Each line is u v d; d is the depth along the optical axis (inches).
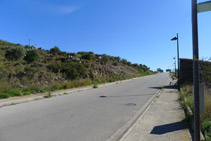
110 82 878.4
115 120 234.8
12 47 848.9
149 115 253.8
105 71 1061.8
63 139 168.4
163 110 283.3
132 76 1334.9
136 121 225.0
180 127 194.7
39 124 214.4
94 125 212.7
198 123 120.0
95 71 947.3
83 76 814.5
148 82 951.6
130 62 2085.4
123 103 356.2
